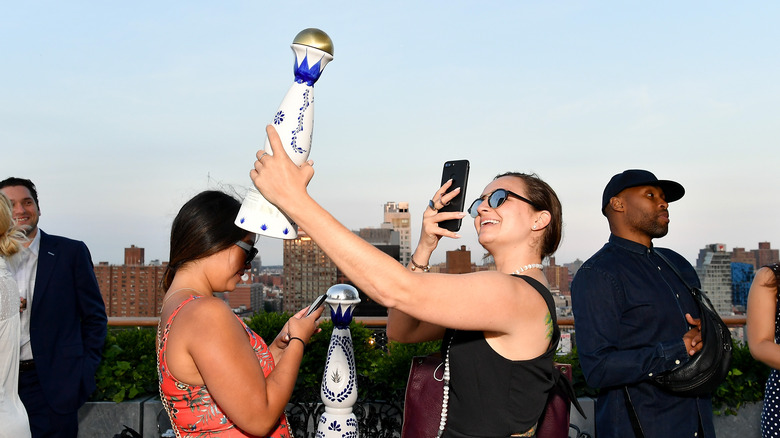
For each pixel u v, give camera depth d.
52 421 3.26
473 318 1.28
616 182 2.59
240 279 1.78
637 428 2.30
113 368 4.07
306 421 3.80
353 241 1.21
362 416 3.85
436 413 1.60
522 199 1.62
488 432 1.39
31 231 3.38
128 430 2.62
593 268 2.47
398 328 1.98
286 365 1.69
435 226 1.77
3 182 3.34
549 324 1.42
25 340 3.25
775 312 2.43
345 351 1.96
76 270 3.49
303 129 1.33
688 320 2.29
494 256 1.68
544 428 1.73
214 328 1.50
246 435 1.56
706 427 2.33
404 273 1.22
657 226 2.49
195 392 1.54
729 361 2.26
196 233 1.64
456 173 1.78
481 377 1.41
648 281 2.43
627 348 2.38
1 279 2.39
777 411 2.42
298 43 1.34
